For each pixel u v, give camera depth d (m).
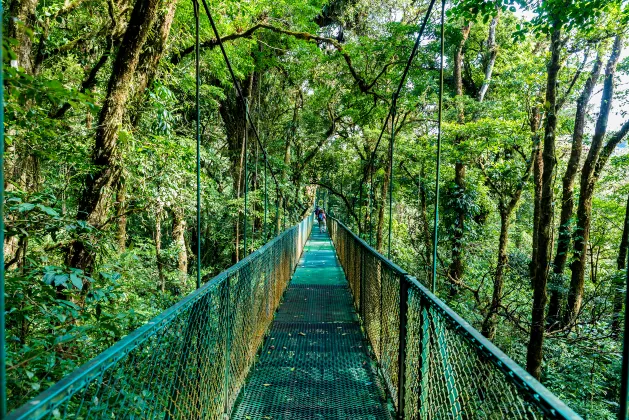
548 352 7.62
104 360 1.02
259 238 13.65
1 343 0.61
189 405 1.75
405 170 14.59
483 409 1.24
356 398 3.02
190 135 8.55
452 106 11.82
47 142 3.03
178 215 8.97
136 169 4.73
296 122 17.94
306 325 4.91
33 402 0.77
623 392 0.79
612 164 11.06
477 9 6.32
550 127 6.61
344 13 13.09
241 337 2.98
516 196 10.07
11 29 2.95
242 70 11.18
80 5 5.10
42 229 2.50
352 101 11.17
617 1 6.16
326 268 9.80
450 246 11.94
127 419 1.20
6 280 2.05
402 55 9.30
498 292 8.86
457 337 1.53
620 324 7.55
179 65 7.76
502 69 11.27
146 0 3.61
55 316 2.09
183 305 1.60
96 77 5.36
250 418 2.70
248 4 8.66
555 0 5.88
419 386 2.14
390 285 3.01
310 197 26.92
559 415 0.81
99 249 3.17
